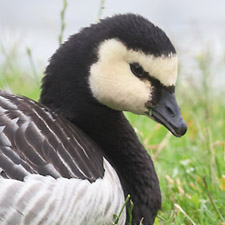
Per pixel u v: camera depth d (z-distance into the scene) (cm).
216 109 1820
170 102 1144
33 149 973
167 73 1133
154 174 1179
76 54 1144
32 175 936
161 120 1144
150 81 1135
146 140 1522
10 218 912
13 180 917
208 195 1243
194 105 1728
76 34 1162
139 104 1144
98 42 1132
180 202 1277
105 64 1129
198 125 1537
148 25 1130
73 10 3228
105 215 1009
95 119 1159
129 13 1161
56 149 998
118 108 1152
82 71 1140
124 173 1151
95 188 986
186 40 2383
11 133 970
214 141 1609
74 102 1151
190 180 1368
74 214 956
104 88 1135
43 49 2617
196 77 1898
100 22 1155
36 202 923
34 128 998
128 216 1097
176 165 1452
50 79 1161
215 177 1314
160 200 1180
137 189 1145
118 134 1167
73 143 1033
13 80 1842
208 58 1806
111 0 3425
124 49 1120
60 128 1045
